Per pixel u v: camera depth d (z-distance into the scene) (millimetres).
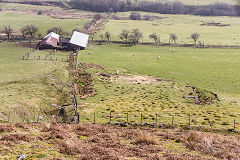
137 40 135500
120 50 118000
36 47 112875
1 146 15445
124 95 57031
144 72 78938
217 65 87500
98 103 50500
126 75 74750
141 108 46781
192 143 19828
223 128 32688
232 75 74625
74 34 126500
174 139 23125
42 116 42906
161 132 28141
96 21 189500
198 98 57156
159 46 126875
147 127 33125
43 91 54938
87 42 130250
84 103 49844
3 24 169375
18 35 140500
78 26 172125
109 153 15406
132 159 14859
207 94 58562
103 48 121188
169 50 117000
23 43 123250
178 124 35281
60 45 118938
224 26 183500
